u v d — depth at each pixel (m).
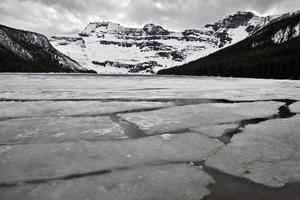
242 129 6.41
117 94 14.41
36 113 8.44
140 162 4.24
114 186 3.42
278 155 4.57
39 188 3.35
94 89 17.81
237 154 4.62
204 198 3.14
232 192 3.29
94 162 4.22
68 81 28.47
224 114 8.36
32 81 27.44
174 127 6.61
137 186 3.43
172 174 3.80
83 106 9.89
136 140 5.40
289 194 3.24
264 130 6.21
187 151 4.76
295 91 16.95
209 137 5.71
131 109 9.28
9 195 3.17
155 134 6.01
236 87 21.02
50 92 15.17
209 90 17.55
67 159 4.34
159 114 8.30
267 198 3.15
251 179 3.65
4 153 4.59
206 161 4.29
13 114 8.23
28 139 5.51
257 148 4.93
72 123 6.96
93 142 5.24
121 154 4.59
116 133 5.98
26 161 4.24
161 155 4.55
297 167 4.07
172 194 3.23
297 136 5.71
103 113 8.55
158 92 15.82
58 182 3.52
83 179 3.62
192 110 9.03
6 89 17.16
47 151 4.70
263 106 10.05
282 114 8.46
